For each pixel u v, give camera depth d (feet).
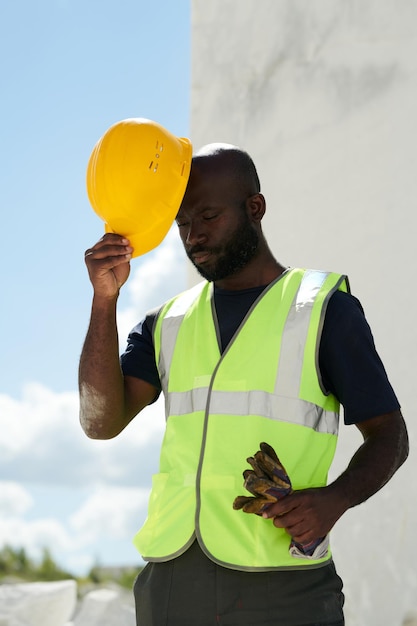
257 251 11.86
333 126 19.53
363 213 18.76
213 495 10.96
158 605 10.96
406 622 16.98
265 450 9.87
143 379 12.47
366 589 17.63
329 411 11.29
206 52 22.25
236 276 11.93
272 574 10.62
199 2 22.50
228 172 11.60
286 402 11.03
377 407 10.84
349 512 18.12
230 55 21.76
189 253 11.68
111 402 11.83
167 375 12.04
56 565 54.03
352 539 17.98
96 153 11.64
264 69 21.03
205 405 11.32
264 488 9.75
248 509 9.90
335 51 19.77
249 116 21.17
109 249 11.46
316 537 10.09
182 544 10.91
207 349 11.70
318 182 19.61
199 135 22.07
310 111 20.02
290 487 9.91
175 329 12.21
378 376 10.98
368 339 11.18
